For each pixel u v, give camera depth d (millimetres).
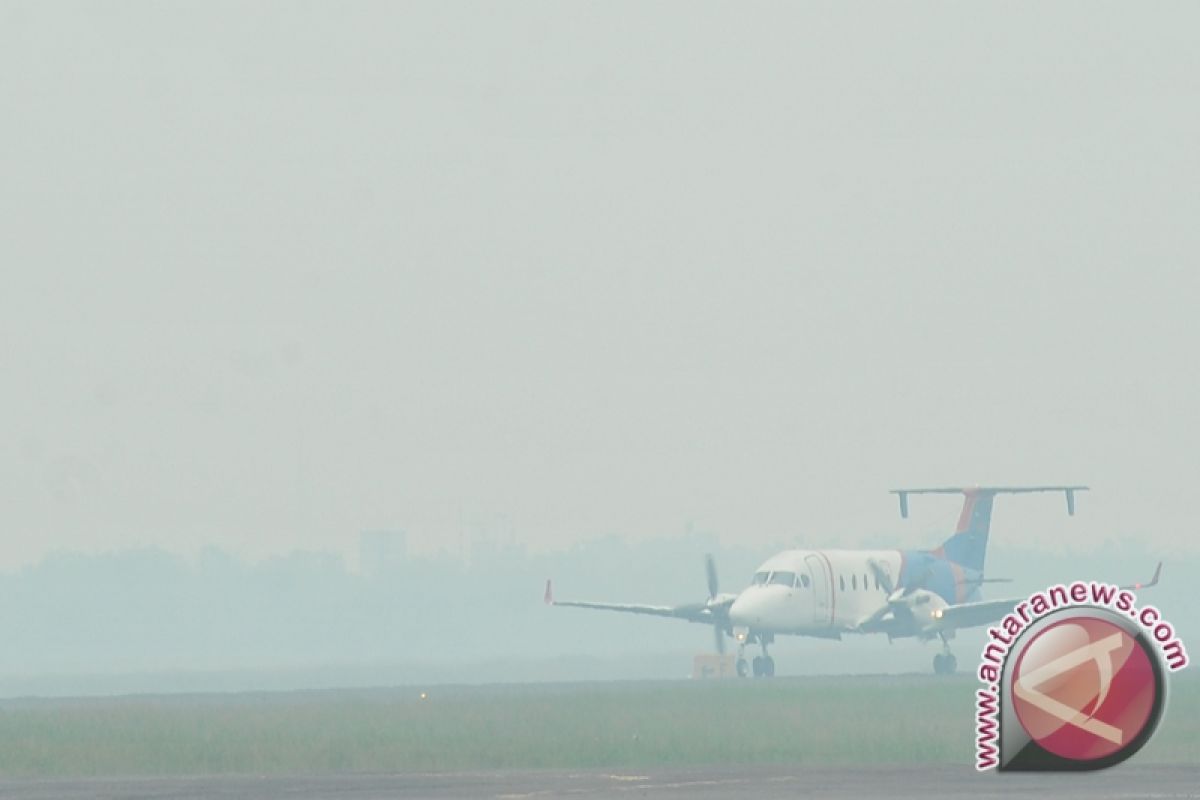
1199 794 122812
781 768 151250
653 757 163250
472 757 163625
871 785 132125
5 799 132875
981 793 125000
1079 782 132500
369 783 141250
